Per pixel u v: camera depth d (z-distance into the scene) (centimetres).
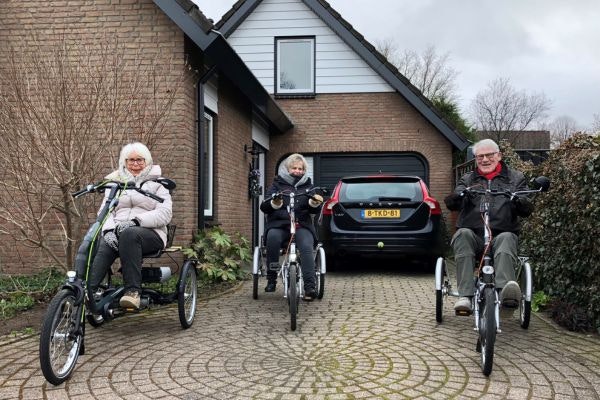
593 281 484
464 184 466
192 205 768
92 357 400
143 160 479
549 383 350
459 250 441
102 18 755
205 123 866
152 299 471
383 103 1289
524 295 472
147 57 748
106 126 650
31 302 576
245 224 1078
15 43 759
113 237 449
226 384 346
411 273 844
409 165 1302
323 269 602
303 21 1317
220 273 705
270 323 505
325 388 339
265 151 1294
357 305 588
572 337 460
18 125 616
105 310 418
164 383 348
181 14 717
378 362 390
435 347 428
